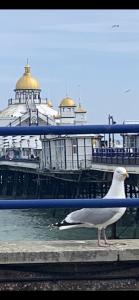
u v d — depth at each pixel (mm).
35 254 4617
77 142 55688
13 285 4582
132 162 42000
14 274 4594
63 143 57938
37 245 4992
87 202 4379
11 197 80625
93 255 4672
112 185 5512
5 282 4578
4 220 47469
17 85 117688
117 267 4688
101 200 4406
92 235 31109
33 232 38469
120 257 4691
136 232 35781
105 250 4688
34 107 110250
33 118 94562
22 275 4602
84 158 55281
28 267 4609
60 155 59750
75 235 32094
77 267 4660
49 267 4633
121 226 36344
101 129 4414
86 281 4656
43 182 69438
